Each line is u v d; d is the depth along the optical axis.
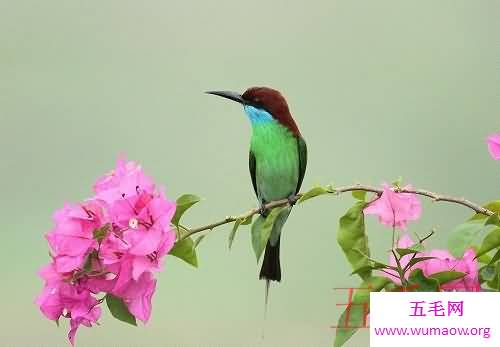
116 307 4.78
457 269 4.96
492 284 4.98
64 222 4.70
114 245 4.68
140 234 4.61
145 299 4.70
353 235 5.20
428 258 4.80
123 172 4.95
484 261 5.24
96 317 4.77
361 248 5.19
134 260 4.63
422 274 4.83
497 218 4.78
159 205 4.66
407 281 4.86
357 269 4.97
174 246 4.93
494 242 4.84
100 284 4.72
